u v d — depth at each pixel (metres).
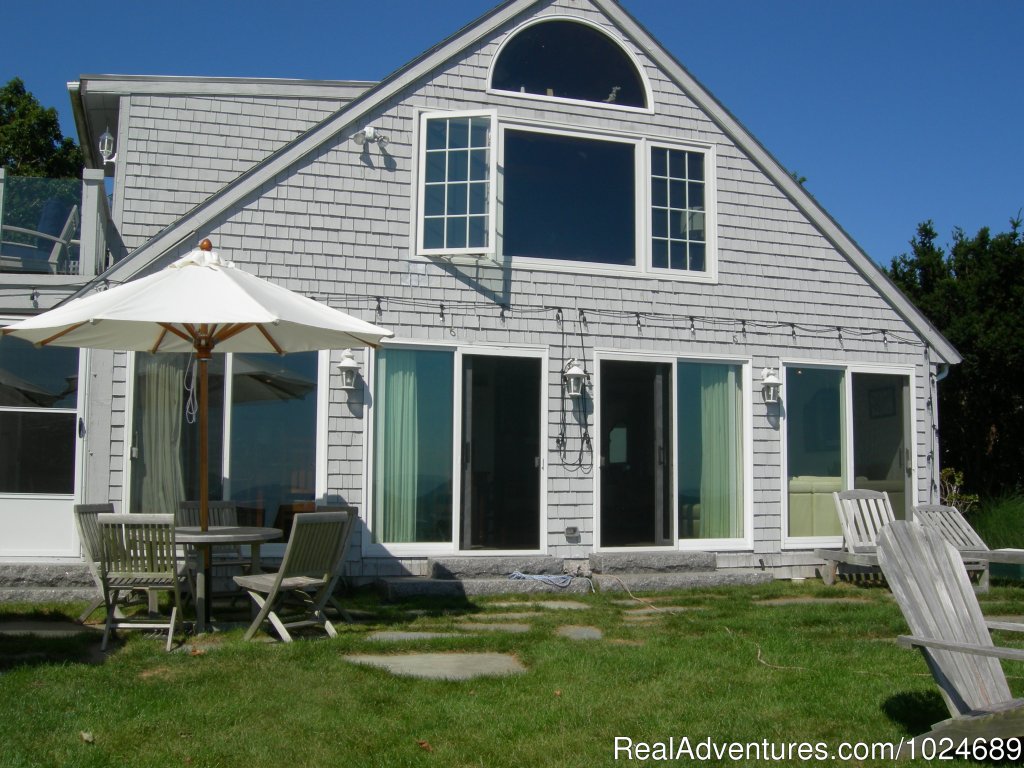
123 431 9.50
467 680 6.03
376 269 10.42
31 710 5.23
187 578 8.09
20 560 9.19
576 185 11.21
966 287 17.42
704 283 11.58
